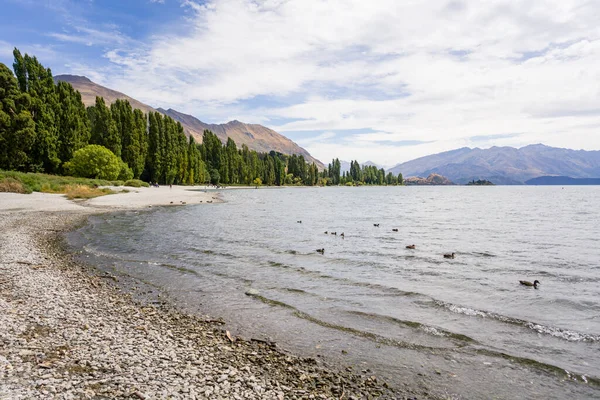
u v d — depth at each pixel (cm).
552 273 1546
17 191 4453
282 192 12450
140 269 1479
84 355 653
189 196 6962
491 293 1230
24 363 596
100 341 729
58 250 1767
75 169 6975
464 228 3244
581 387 641
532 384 650
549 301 1145
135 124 9356
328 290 1243
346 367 701
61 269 1388
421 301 1132
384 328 909
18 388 511
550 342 833
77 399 500
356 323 941
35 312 869
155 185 9481
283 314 1002
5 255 1532
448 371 694
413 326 923
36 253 1633
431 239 2527
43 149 6525
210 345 770
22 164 5972
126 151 8994
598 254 2008
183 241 2203
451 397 603
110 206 4347
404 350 786
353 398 585
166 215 3781
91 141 8269
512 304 1114
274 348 775
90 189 5775
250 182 16550
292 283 1324
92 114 11062
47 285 1131
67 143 7119
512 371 698
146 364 639
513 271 1576
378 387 625
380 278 1417
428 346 805
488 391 624
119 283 1253
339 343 818
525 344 820
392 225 3441
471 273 1527
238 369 661
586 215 4747
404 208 5906
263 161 18538
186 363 662
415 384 643
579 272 1570
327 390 605
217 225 3061
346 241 2361
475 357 755
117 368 611
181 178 11712
